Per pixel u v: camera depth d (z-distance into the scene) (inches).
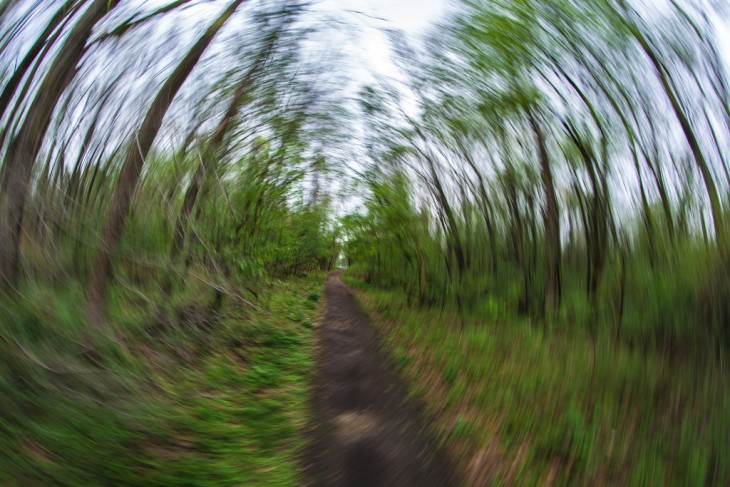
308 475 171.9
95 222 235.3
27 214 189.2
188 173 354.3
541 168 468.8
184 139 353.4
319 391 292.7
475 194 664.4
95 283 217.8
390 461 187.6
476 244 714.2
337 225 1389.0
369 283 1606.8
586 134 384.2
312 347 445.4
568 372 297.7
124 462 152.5
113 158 308.3
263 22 325.4
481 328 511.8
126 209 232.1
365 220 1131.9
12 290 172.9
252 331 432.8
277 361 363.9
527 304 564.7
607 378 273.0
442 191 719.1
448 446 205.0
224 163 439.8
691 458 170.1
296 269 1320.1
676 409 220.1
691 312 309.1
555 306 479.5
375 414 248.2
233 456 181.8
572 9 305.6
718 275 287.9
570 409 220.7
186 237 322.7
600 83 337.4
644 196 372.2
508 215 611.5
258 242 534.3
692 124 306.5
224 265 397.1
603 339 369.4
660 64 302.7
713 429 188.5
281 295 781.9
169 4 237.0
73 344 183.2
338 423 232.1
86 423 158.4
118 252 236.1
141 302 275.4
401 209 835.4
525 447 198.1
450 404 263.4
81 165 270.5
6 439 134.5
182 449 179.3
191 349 309.6
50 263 197.8
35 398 153.2
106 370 189.2
